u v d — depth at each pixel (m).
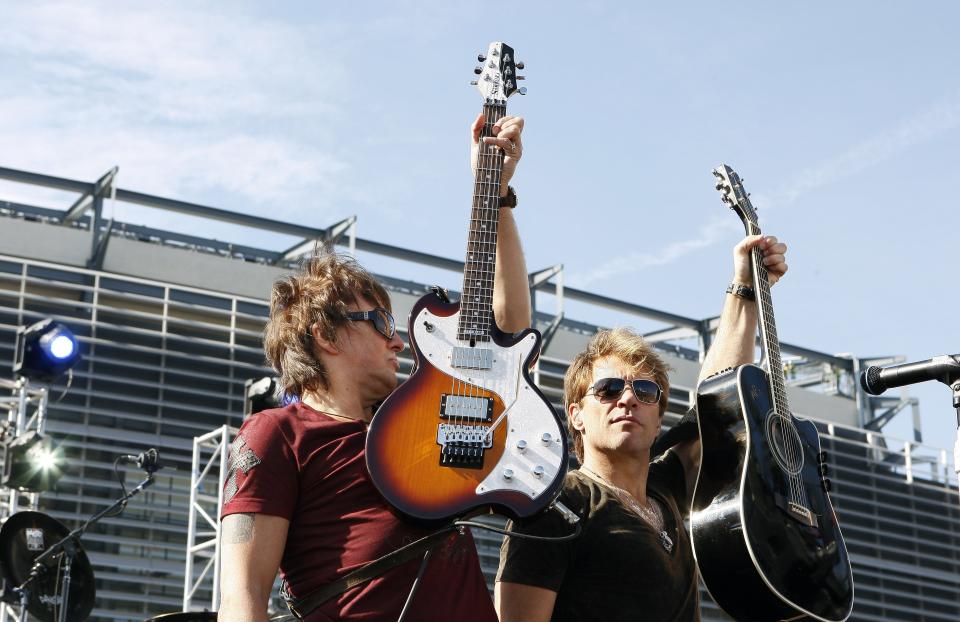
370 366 2.88
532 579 3.31
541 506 2.66
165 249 18.64
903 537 20.50
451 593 2.62
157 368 16.75
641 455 3.60
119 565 15.30
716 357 4.07
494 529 2.70
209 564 11.63
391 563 2.56
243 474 2.59
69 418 15.89
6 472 10.21
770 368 3.91
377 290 2.97
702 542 3.57
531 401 2.79
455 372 2.83
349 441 2.70
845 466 20.86
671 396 20.16
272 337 2.94
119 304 17.53
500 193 3.32
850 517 20.12
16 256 17.38
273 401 10.41
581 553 3.37
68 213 18.66
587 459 3.69
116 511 8.79
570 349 20.53
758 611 3.54
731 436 3.67
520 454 2.71
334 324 2.87
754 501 3.55
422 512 2.61
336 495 2.63
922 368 3.68
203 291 18.02
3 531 8.27
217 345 17.42
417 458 2.68
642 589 3.35
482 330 2.91
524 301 3.45
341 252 3.03
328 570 2.56
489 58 3.49
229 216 18.80
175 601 15.52
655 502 3.67
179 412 16.70
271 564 2.53
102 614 15.00
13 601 8.28
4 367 15.87
